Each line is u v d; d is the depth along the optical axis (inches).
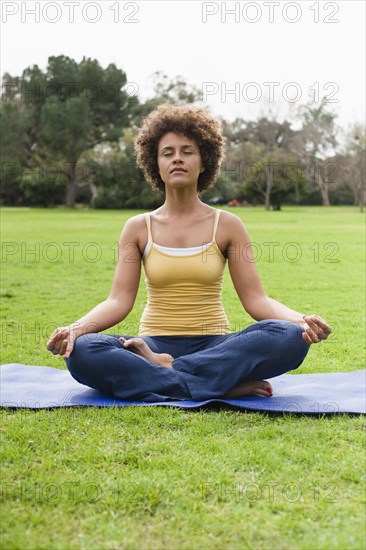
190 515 91.7
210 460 111.1
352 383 160.9
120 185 1579.7
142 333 163.8
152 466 108.9
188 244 160.6
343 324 254.7
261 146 1549.0
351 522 90.4
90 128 1583.4
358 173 1627.7
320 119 1585.9
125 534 87.1
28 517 91.9
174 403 142.9
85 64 1590.8
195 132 160.9
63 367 187.9
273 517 92.0
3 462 111.4
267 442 120.0
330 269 441.7
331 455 113.0
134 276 163.0
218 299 163.9
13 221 1010.1
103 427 128.2
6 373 170.1
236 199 1646.2
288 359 145.2
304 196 1642.5
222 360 145.7
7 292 338.3
